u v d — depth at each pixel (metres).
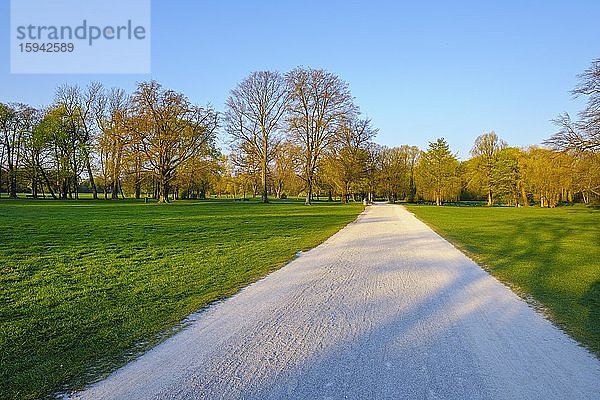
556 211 44.00
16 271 10.27
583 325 6.46
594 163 36.53
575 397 4.21
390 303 7.62
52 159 60.62
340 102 50.41
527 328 6.30
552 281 9.58
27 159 60.66
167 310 7.23
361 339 5.77
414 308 7.31
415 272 10.50
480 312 7.11
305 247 14.75
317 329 6.20
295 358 5.12
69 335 6.05
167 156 51.34
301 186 57.28
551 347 5.54
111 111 61.41
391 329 6.19
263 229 20.66
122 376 4.70
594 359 5.16
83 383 4.55
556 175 47.94
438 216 33.31
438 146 71.62
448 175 71.06
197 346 5.56
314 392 4.27
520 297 8.15
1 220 23.41
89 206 42.19
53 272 10.26
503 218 31.67
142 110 49.25
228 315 6.92
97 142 60.06
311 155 51.47
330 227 22.30
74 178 61.91
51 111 60.94
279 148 52.97
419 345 5.55
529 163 61.72
